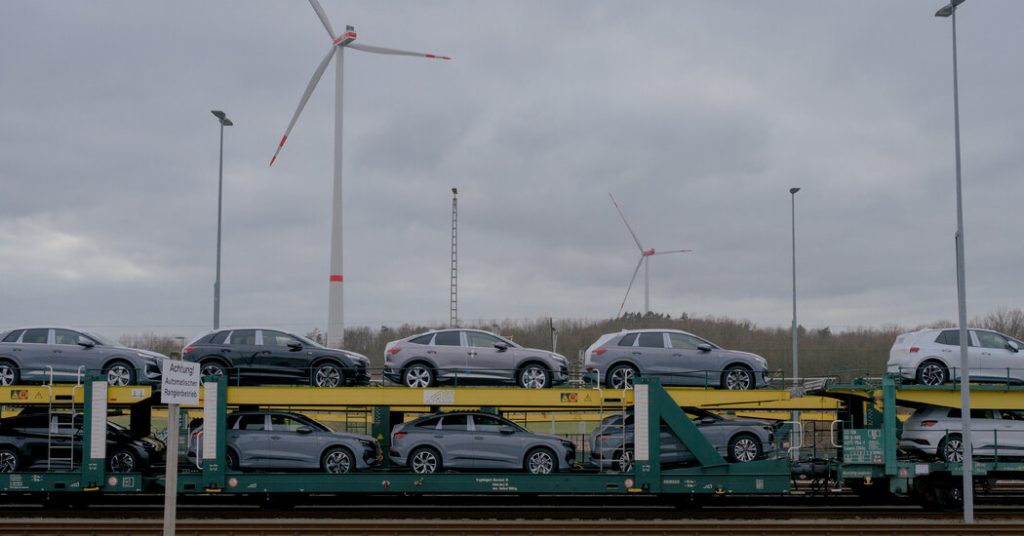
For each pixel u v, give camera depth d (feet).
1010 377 67.72
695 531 52.80
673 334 68.13
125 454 63.00
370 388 61.57
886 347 159.74
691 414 66.44
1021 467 62.39
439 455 62.18
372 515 61.77
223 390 60.08
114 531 52.75
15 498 69.56
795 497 72.95
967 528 53.36
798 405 66.64
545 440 62.28
